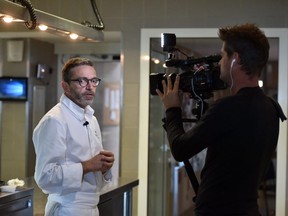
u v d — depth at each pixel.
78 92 2.29
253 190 1.70
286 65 4.02
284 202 4.02
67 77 2.31
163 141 4.51
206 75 1.90
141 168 4.17
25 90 4.70
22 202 2.24
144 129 4.17
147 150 4.18
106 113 5.48
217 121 1.63
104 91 5.46
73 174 2.19
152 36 4.14
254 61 1.67
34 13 2.51
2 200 2.09
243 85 1.71
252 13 4.05
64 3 4.23
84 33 3.13
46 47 5.05
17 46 4.70
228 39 1.70
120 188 3.10
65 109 2.30
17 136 4.77
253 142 1.64
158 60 4.23
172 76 1.93
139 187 4.18
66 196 2.28
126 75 4.19
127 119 4.20
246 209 1.66
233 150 1.64
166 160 4.55
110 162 2.31
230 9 4.07
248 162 1.65
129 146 4.21
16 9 2.36
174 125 1.79
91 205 2.33
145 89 4.16
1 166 4.80
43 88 4.99
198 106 1.96
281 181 4.02
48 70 5.04
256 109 1.66
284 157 3.99
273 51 4.31
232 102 1.65
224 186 1.66
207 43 4.22
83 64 2.32
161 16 4.13
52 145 2.19
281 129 3.98
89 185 2.32
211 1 4.08
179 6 4.11
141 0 4.15
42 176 2.18
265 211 5.55
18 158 4.77
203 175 1.73
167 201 4.62
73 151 2.27
